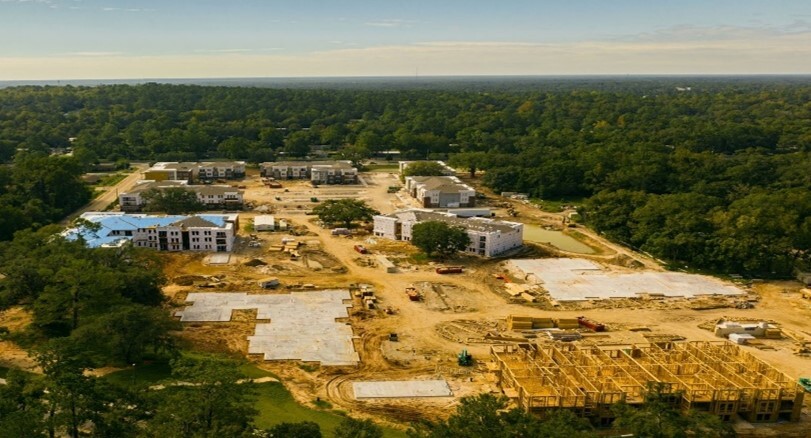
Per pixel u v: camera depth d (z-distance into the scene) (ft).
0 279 460.14
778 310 499.10
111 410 267.80
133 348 368.68
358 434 241.14
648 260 625.82
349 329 440.04
